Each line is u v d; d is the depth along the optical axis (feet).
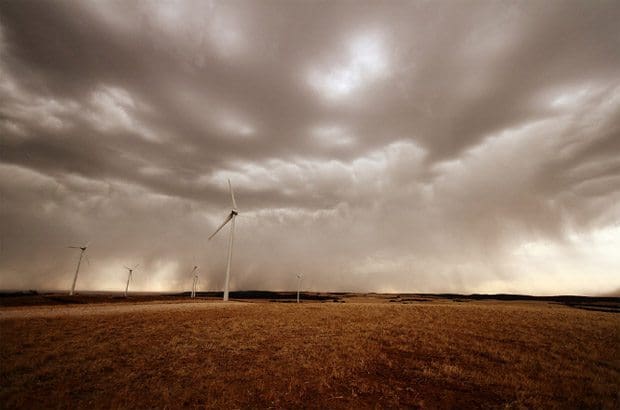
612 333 91.04
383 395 46.11
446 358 64.85
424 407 42.63
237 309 144.25
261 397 44.39
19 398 41.96
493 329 95.91
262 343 74.79
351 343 75.31
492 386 50.03
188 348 68.03
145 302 207.31
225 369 55.72
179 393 44.93
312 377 52.54
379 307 170.30
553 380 52.95
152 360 59.47
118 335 77.66
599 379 53.67
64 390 44.86
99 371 53.26
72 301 222.69
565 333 90.38
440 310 150.51
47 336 72.43
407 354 67.82
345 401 43.93
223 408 40.78
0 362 54.54
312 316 123.65
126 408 39.91
